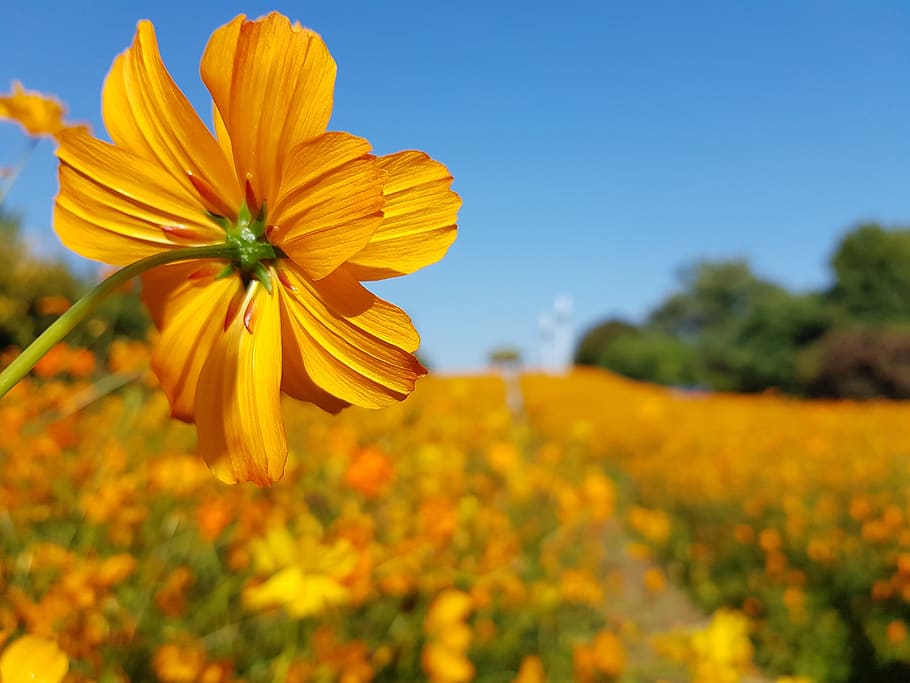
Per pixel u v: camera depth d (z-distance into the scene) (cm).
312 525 30
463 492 52
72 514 25
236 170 10
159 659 20
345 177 9
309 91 9
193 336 10
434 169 10
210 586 28
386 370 10
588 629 50
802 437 160
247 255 10
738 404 269
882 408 233
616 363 586
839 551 84
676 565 100
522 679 37
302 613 22
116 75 10
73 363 30
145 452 32
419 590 31
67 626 18
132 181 10
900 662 70
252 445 9
